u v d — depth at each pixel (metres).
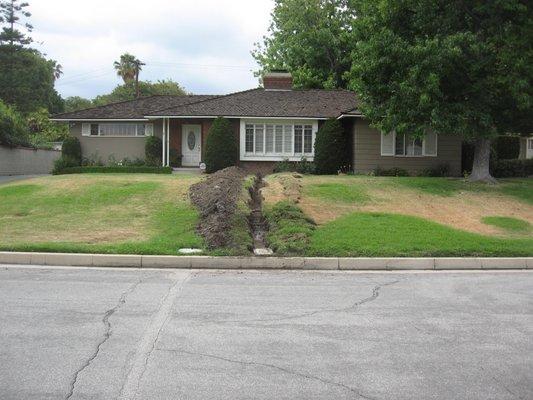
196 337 6.00
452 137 26.11
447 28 18.08
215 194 15.01
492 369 5.19
